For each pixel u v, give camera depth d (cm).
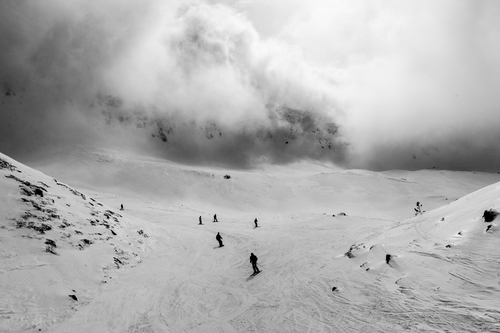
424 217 1880
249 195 8838
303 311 1209
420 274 1194
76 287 1541
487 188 1667
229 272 1939
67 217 2011
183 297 1547
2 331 1137
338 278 1449
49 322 1262
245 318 1252
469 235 1279
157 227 2919
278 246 2528
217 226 3675
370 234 2295
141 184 8000
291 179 10900
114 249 2019
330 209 8181
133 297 1551
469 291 1002
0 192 1850
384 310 1056
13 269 1440
